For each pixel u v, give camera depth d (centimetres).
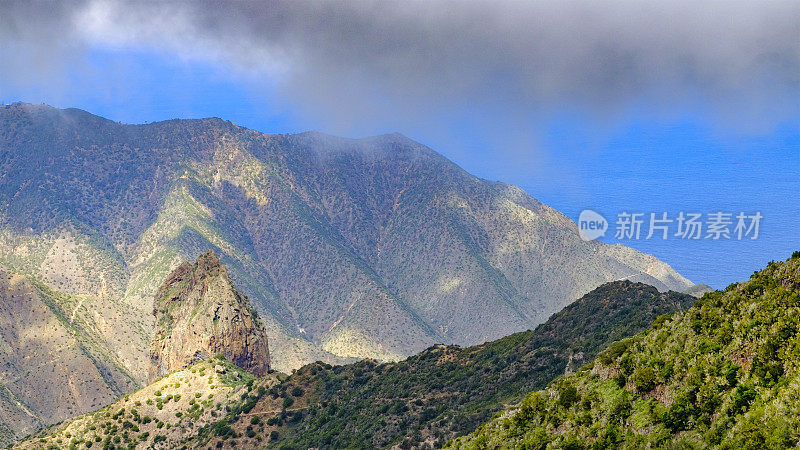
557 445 10175
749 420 8200
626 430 9650
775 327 8856
